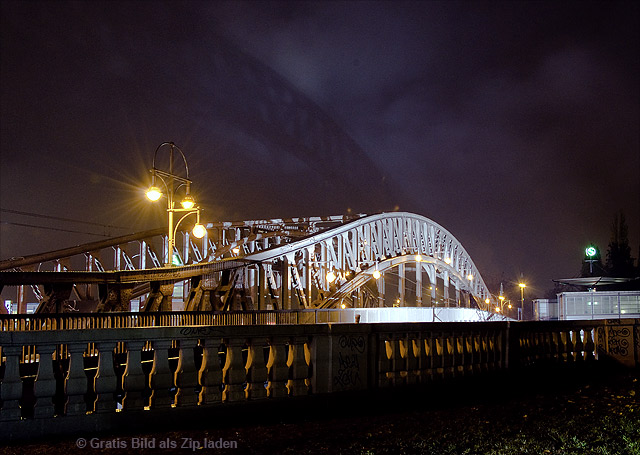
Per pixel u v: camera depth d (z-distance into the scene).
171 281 38.66
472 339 14.76
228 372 9.66
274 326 10.23
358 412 11.00
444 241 105.00
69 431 8.20
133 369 8.72
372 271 74.81
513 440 8.34
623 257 114.62
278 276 69.00
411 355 12.73
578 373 17.39
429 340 13.27
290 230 85.69
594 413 10.42
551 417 10.09
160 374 8.94
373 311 57.38
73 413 8.30
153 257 73.56
